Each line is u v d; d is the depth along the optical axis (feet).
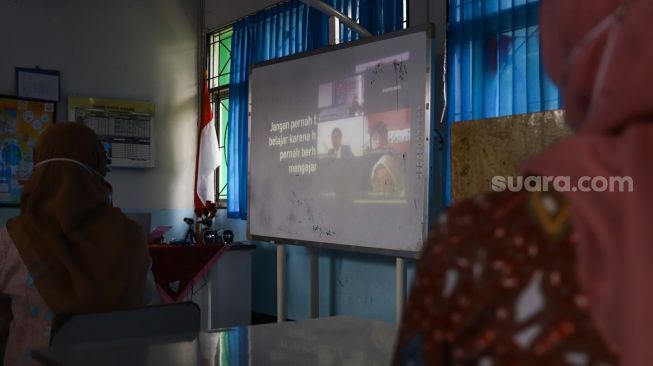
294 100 12.56
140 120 17.53
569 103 1.30
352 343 4.08
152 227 17.69
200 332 4.40
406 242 10.27
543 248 1.17
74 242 5.00
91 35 16.96
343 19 11.57
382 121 10.74
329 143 11.75
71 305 4.76
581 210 1.14
